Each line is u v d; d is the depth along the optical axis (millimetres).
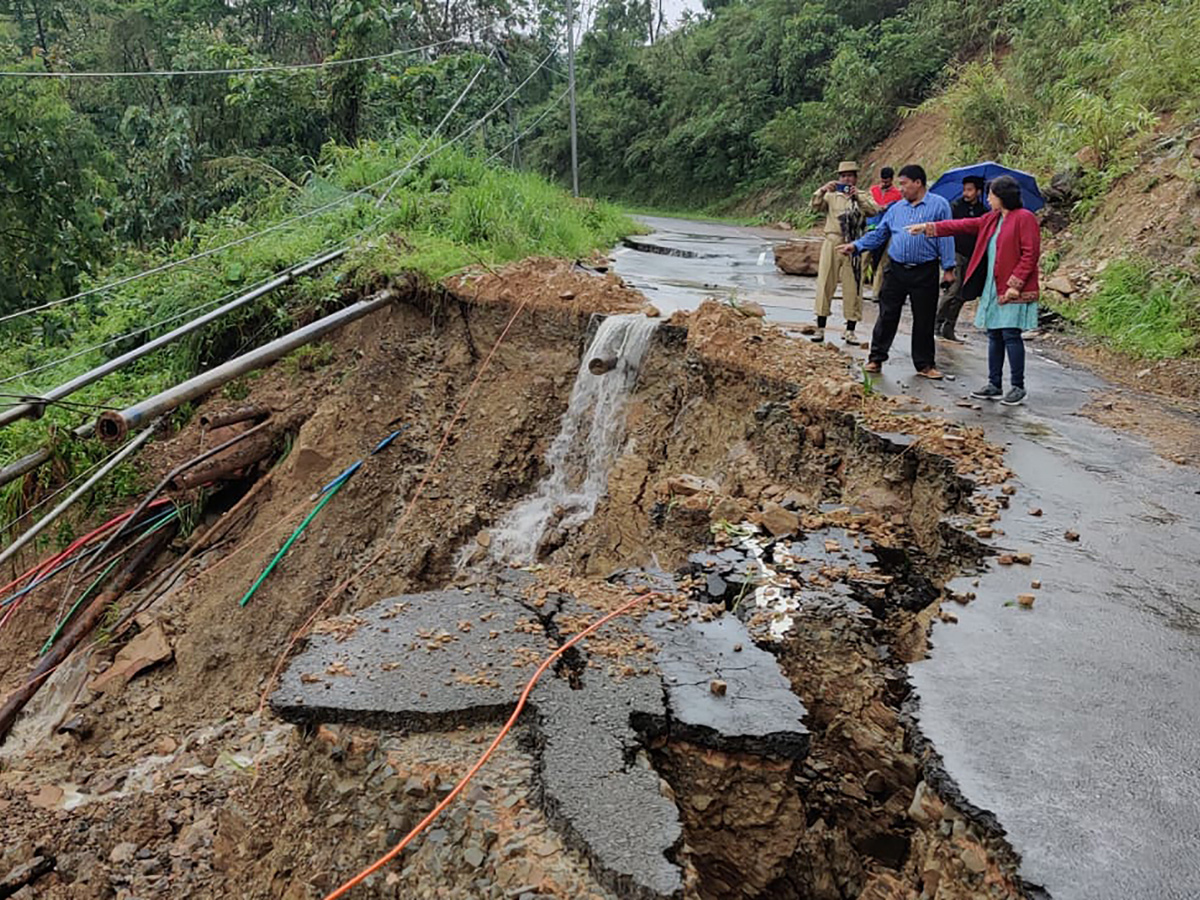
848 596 5000
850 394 7359
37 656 9555
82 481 10430
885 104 29516
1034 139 16484
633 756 3736
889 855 4102
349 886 3678
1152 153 13539
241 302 10742
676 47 45406
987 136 18969
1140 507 5977
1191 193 11742
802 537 5875
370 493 9930
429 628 4785
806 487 7090
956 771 3482
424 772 3781
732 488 7438
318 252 12297
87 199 18516
